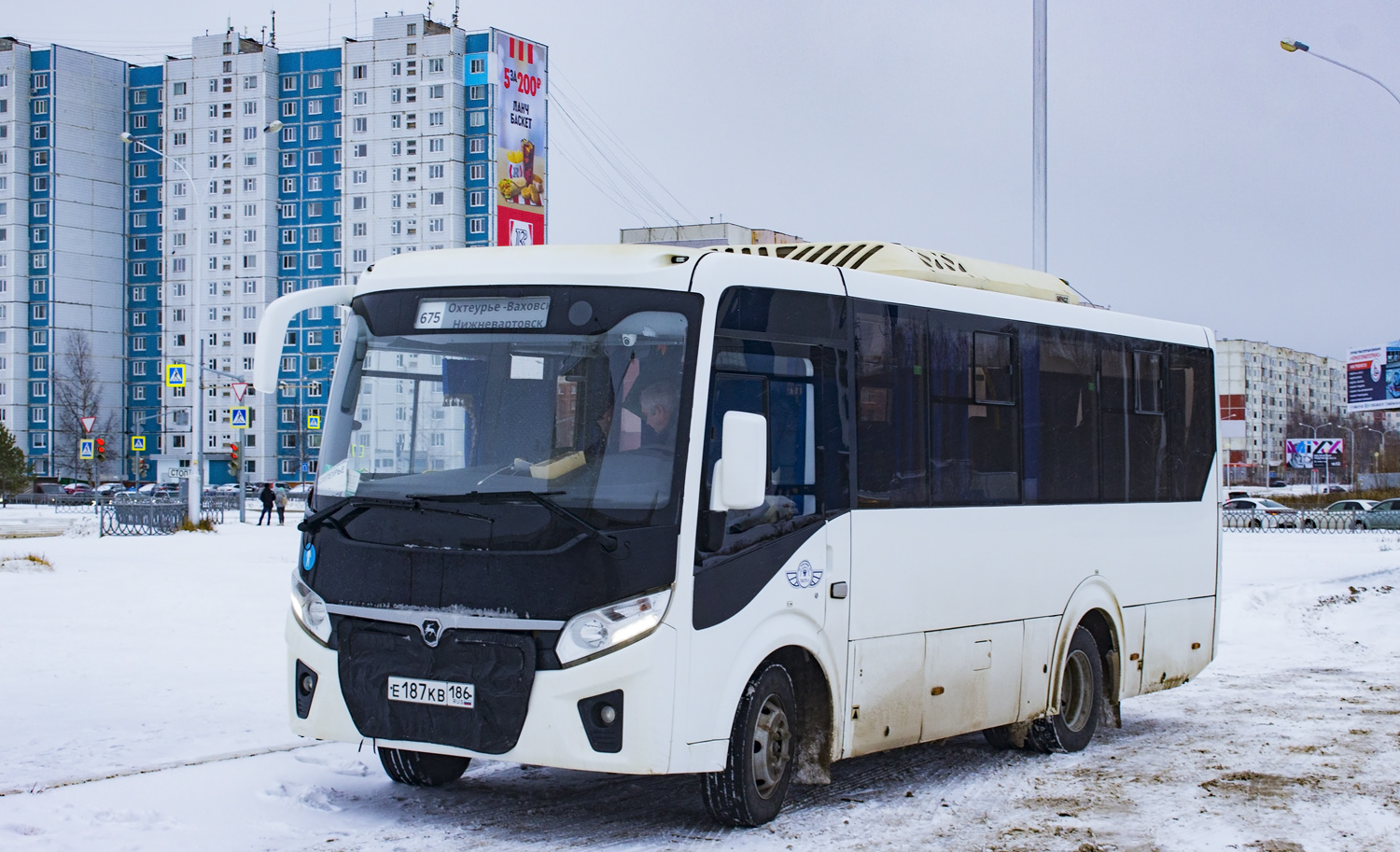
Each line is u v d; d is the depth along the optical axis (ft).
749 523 22.80
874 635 25.64
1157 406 35.78
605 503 21.18
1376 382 198.90
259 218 405.18
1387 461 412.57
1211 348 38.58
